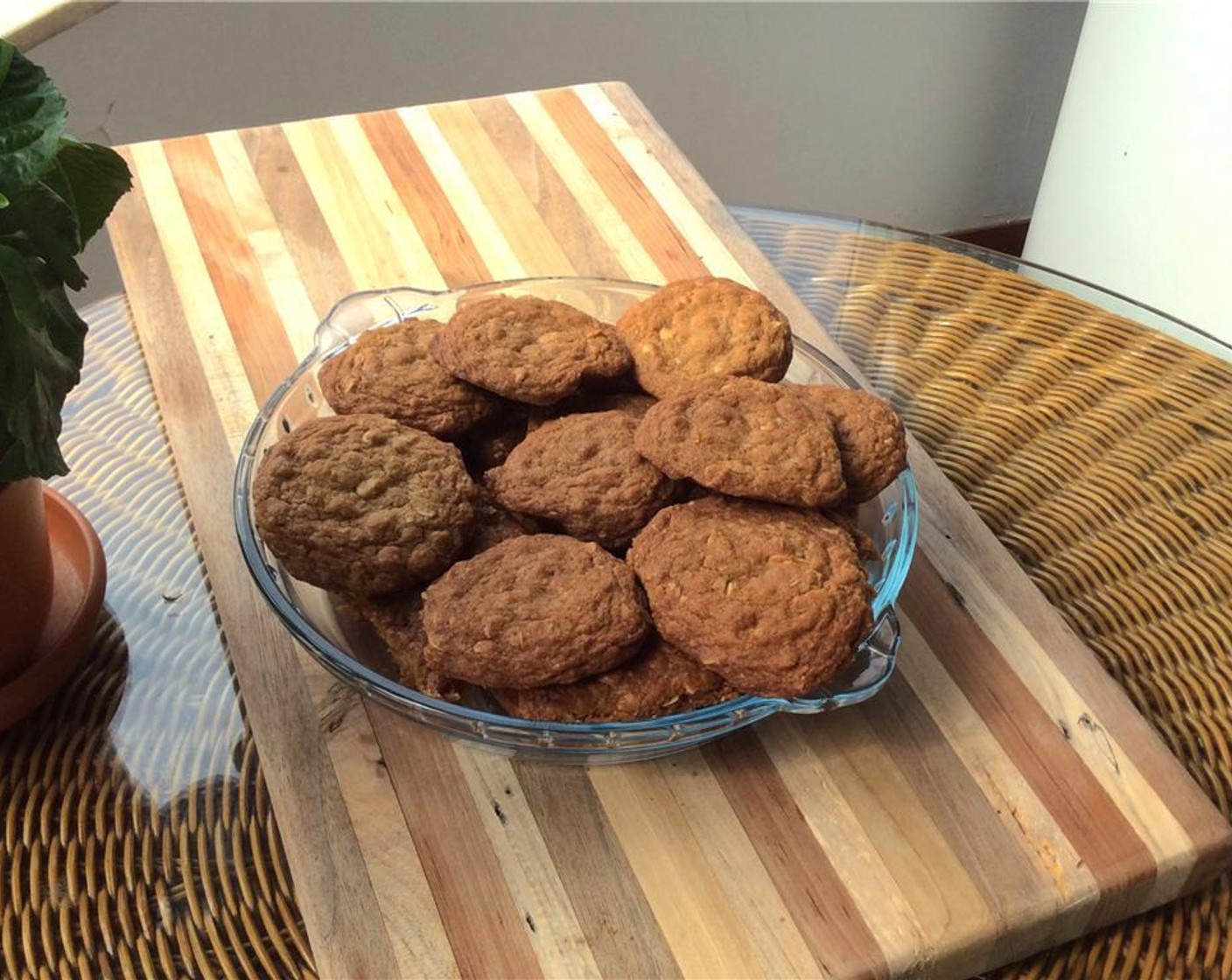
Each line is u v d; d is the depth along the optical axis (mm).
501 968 646
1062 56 1996
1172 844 700
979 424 990
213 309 1007
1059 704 770
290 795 711
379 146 1182
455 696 717
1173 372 1024
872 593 736
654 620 702
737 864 689
